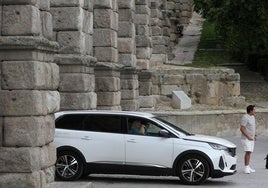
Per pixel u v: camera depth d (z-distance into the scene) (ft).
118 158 59.72
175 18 171.42
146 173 59.62
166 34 154.20
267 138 107.14
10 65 44.98
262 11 132.05
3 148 44.73
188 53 161.79
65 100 71.10
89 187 47.06
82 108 70.90
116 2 90.58
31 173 44.42
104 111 61.21
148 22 122.42
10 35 45.65
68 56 70.28
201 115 105.70
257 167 74.28
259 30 136.05
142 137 59.72
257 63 148.46
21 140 44.65
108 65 85.61
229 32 141.38
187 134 61.05
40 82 45.62
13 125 44.75
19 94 44.86
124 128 60.23
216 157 58.90
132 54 106.01
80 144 59.82
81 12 71.05
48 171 46.88
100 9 87.20
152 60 142.10
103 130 60.29
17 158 44.45
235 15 137.08
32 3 45.73
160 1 151.43
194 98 120.06
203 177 58.90
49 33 49.49
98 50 87.30
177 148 59.16
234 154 61.46
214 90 119.75
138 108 109.91
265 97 130.31
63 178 59.82
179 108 116.26
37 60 45.57
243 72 147.64
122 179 63.46
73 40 70.64
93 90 74.33
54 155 48.03
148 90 117.29
